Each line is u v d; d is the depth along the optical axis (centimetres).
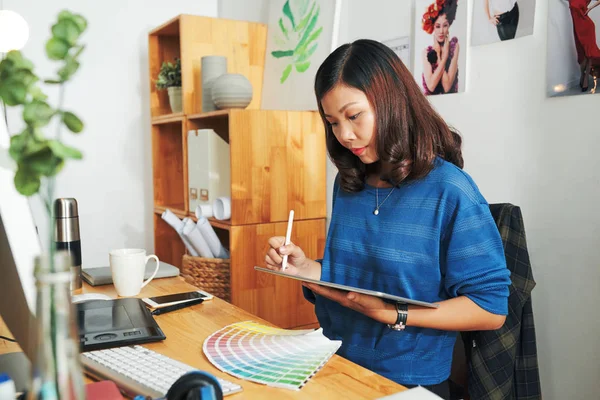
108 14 277
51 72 265
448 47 169
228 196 226
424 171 115
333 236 134
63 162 52
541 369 149
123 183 288
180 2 297
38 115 53
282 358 87
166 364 82
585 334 136
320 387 78
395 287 119
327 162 221
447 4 169
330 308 130
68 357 48
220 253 217
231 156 202
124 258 127
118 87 283
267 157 208
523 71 147
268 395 75
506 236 122
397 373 116
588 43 130
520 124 149
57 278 47
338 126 118
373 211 125
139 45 287
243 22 257
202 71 235
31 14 258
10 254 65
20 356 86
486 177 161
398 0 189
